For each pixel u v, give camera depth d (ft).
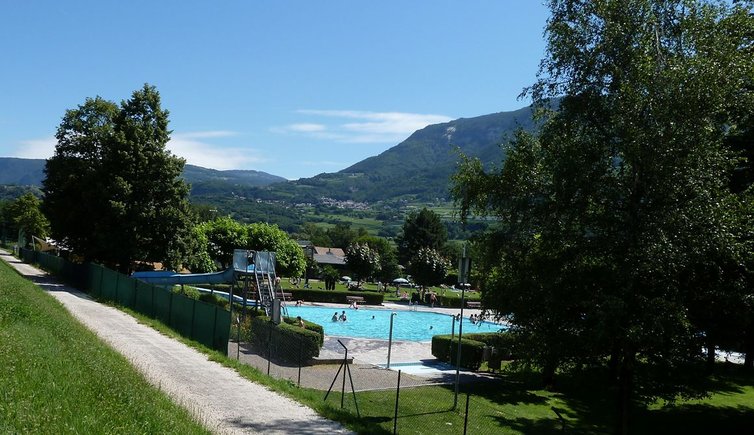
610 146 53.67
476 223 64.69
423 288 265.54
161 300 98.53
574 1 57.62
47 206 156.56
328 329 151.64
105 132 153.69
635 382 56.59
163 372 58.59
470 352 94.43
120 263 147.84
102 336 75.20
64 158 156.04
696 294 52.44
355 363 88.63
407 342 124.06
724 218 48.44
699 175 49.88
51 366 36.22
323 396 61.62
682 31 54.44
